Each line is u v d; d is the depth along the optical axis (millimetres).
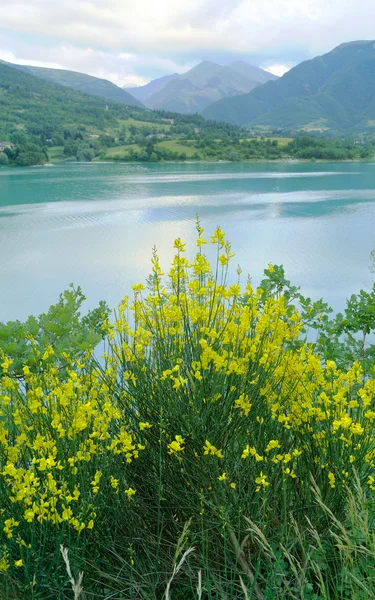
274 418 2693
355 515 2166
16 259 28156
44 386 2664
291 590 2105
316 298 20328
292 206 54812
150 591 2197
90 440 2295
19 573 2205
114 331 2908
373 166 141125
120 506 2424
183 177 101625
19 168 135750
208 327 2646
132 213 49406
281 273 5230
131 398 2697
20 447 2449
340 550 2090
